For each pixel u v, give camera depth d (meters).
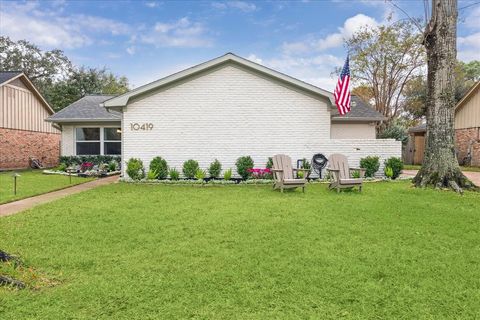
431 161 9.93
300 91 12.83
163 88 12.76
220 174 12.80
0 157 18.92
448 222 5.94
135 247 4.61
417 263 4.01
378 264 3.96
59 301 3.08
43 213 6.73
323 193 9.29
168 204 7.69
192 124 12.81
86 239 4.98
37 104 22.28
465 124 21.77
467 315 2.86
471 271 3.77
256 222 5.95
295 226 5.67
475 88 20.42
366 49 25.09
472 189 9.38
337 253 4.35
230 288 3.34
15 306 2.98
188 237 5.07
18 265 3.88
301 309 2.95
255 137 12.85
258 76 12.77
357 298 3.15
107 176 15.14
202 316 2.84
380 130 25.31
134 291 3.27
